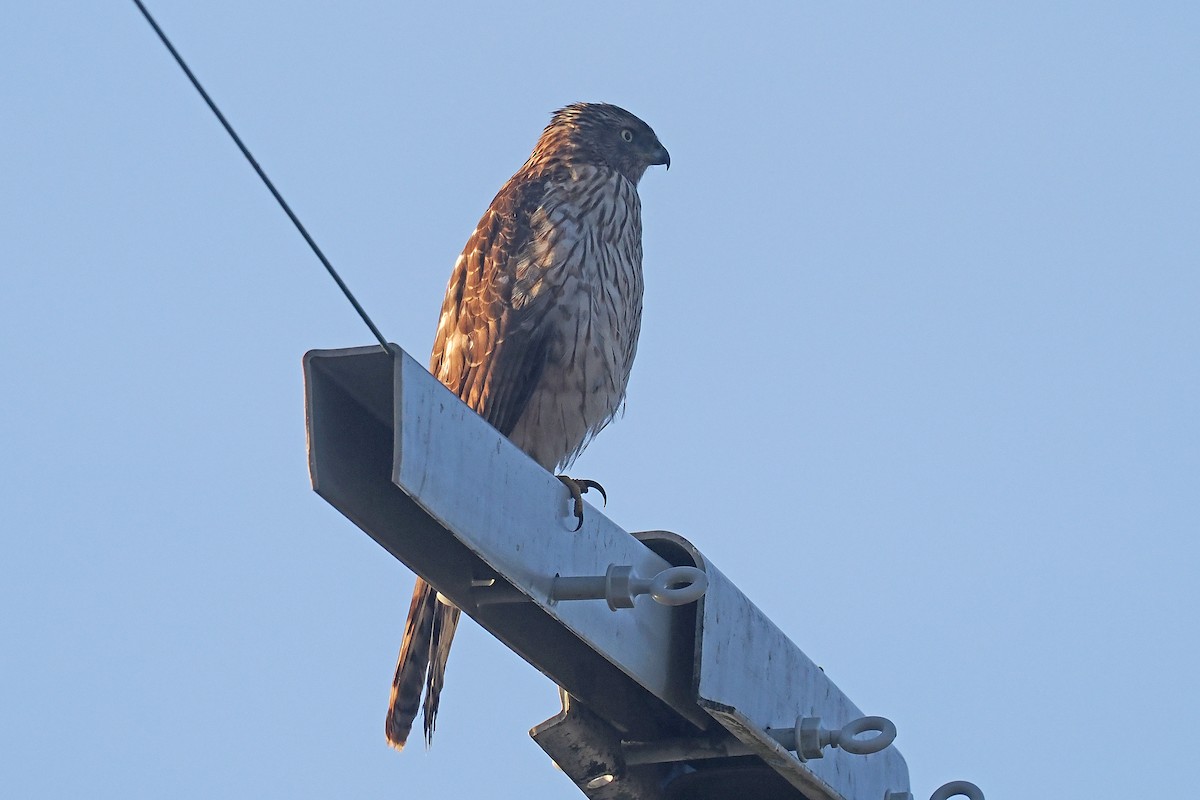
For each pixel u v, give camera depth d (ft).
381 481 25.38
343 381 24.09
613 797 32.60
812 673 32.50
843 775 32.81
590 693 31.27
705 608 28.78
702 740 31.96
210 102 20.26
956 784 32.71
